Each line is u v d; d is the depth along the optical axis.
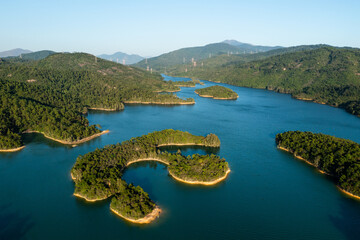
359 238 139.00
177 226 143.88
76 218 148.75
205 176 188.12
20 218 147.88
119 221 147.00
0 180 185.88
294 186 188.00
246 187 184.88
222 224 146.50
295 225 147.38
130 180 189.12
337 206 165.75
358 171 180.12
